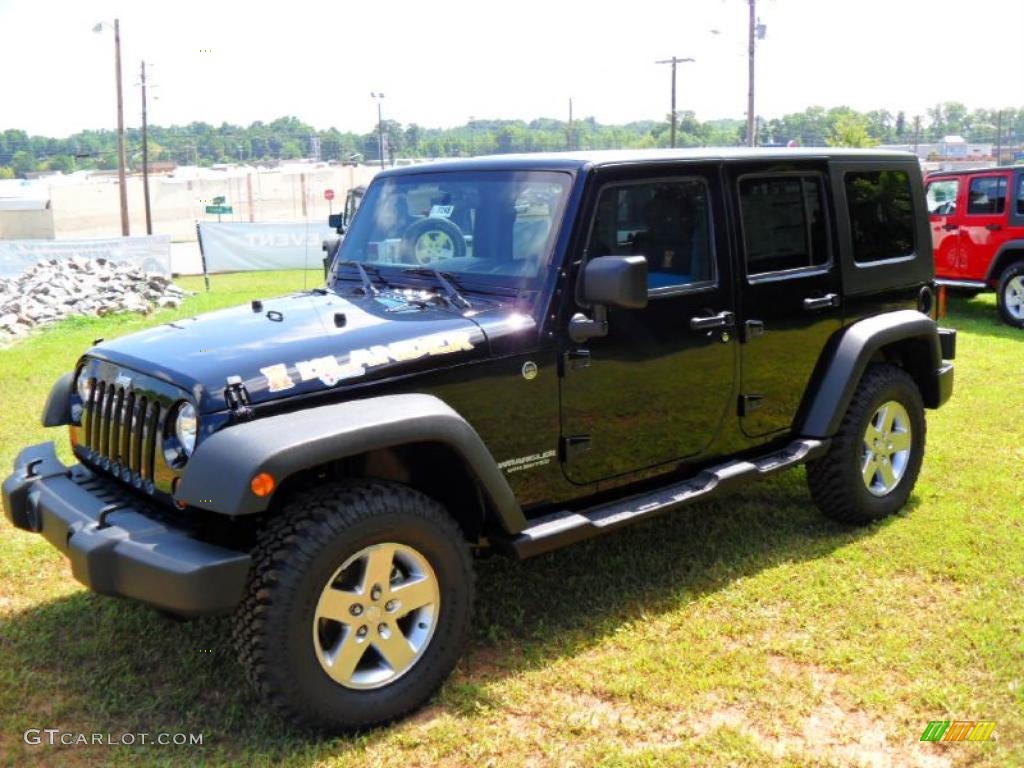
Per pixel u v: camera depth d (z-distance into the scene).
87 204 52.06
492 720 3.36
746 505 5.45
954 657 3.71
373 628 3.25
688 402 4.23
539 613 4.14
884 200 5.21
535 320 3.68
